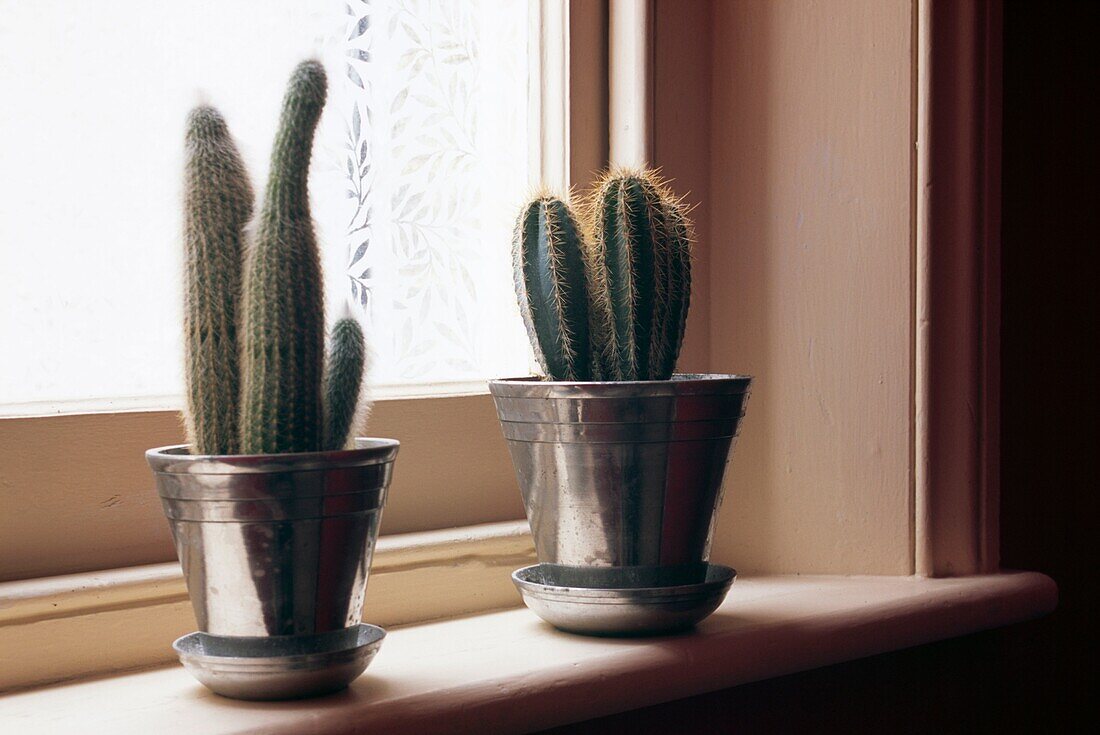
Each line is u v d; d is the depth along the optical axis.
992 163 0.95
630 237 0.69
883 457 0.93
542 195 0.73
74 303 0.71
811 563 0.96
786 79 0.95
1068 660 1.28
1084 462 1.37
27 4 0.69
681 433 0.69
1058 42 1.34
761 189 0.97
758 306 0.97
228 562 0.54
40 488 0.66
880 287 0.93
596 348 0.72
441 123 0.91
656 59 0.94
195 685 0.62
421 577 0.79
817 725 0.90
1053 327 1.32
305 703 0.57
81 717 0.55
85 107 0.72
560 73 0.95
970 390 0.94
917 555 0.94
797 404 0.96
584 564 0.71
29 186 0.69
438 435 0.85
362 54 0.86
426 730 0.58
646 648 0.69
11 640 0.61
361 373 0.58
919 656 0.99
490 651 0.69
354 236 0.84
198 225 0.55
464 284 0.92
